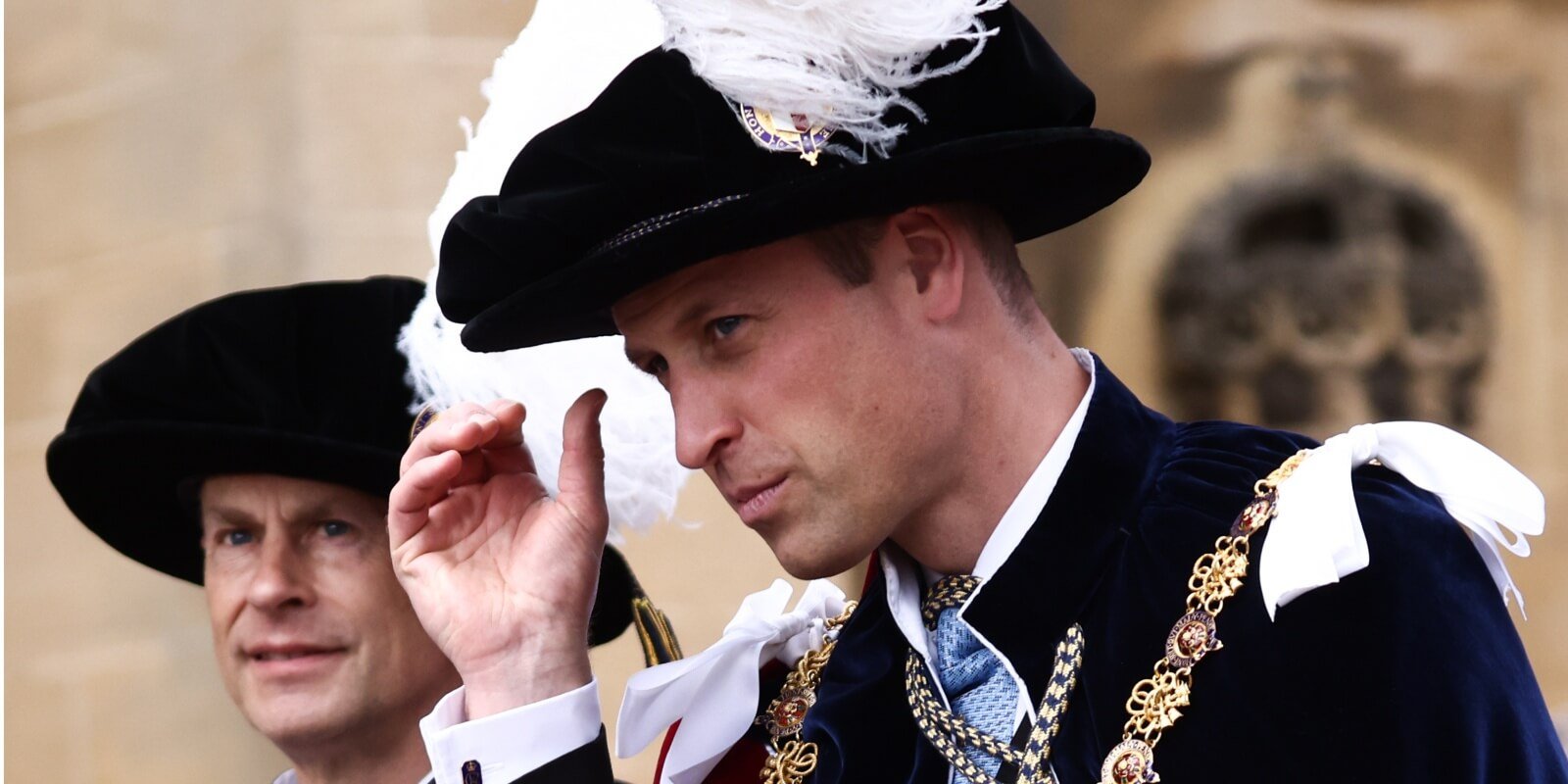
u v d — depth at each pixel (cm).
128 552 1025
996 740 666
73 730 1702
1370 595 625
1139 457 686
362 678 876
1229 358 1766
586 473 759
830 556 656
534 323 682
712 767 757
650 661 862
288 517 884
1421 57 1748
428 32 1591
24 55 1703
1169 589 651
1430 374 1750
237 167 1636
